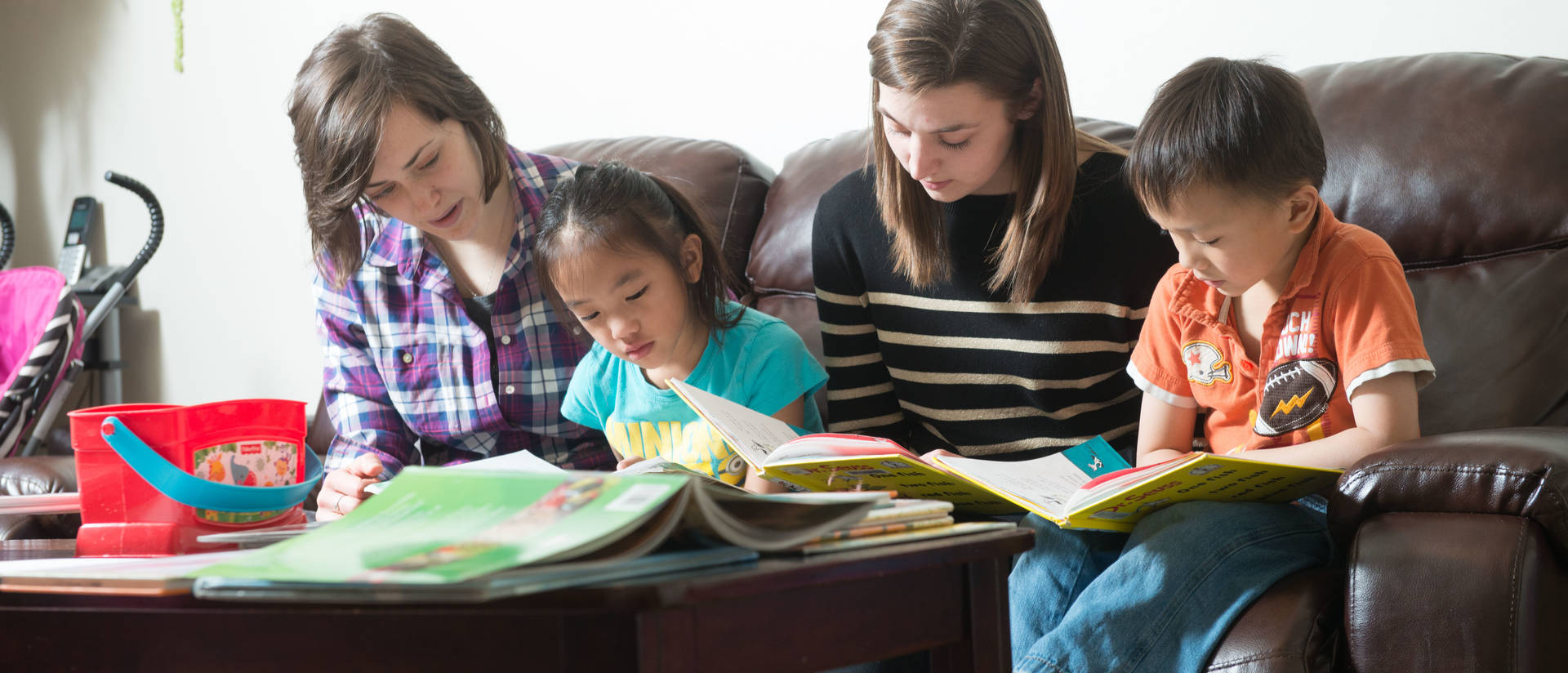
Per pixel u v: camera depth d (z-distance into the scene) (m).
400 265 1.49
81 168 2.99
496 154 1.38
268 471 0.94
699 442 1.35
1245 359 1.15
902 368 1.42
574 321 1.41
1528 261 1.23
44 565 0.74
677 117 2.16
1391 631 0.83
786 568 0.60
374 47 1.26
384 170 1.25
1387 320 1.04
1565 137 1.22
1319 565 0.97
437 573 0.52
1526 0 1.41
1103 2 1.72
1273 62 1.58
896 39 1.13
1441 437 0.90
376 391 1.55
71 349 2.19
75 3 2.96
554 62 2.30
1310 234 1.11
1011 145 1.27
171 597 0.63
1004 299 1.33
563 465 1.57
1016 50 1.15
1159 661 0.92
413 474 0.71
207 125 2.73
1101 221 1.28
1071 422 1.33
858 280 1.45
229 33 2.68
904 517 0.72
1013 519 1.15
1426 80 1.32
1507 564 0.79
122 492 0.90
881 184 1.33
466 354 1.51
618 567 0.55
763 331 1.37
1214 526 0.95
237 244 2.70
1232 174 1.02
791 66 2.01
